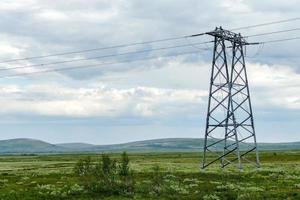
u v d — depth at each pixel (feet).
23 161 616.80
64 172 282.56
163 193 164.86
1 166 435.53
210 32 266.77
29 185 199.11
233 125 265.75
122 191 167.12
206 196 155.02
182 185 184.44
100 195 163.12
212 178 214.90
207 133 271.90
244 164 360.69
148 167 309.01
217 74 271.69
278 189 173.58
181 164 369.50
